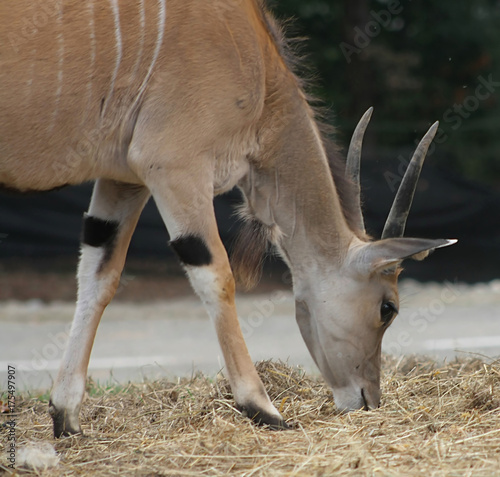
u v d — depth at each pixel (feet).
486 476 26.08
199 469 28.07
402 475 26.30
